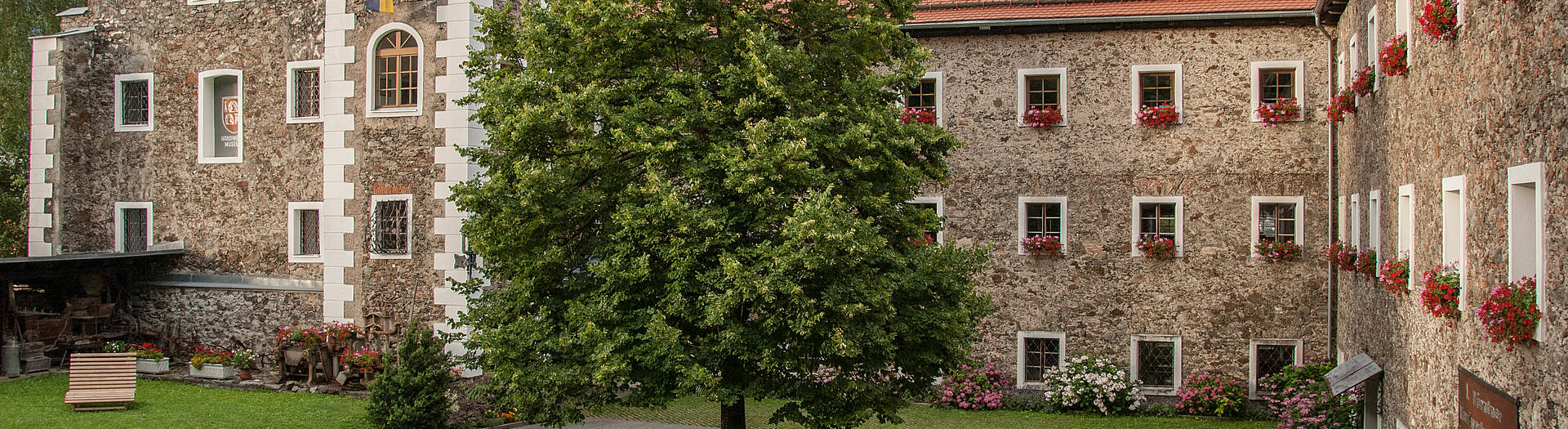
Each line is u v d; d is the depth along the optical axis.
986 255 15.23
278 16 19.44
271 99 19.50
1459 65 10.85
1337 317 18.56
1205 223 19.59
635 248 13.02
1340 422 16.72
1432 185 11.98
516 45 14.34
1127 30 19.73
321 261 19.06
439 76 17.16
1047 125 19.92
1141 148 19.75
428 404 15.38
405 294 17.39
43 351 18.39
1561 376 8.19
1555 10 8.20
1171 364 19.86
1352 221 17.17
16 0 28.11
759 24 13.87
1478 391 10.29
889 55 15.35
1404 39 13.00
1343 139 17.98
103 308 19.28
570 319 13.09
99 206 20.61
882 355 13.37
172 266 20.11
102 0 20.67
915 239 15.02
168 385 17.89
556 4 14.21
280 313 19.31
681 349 12.54
